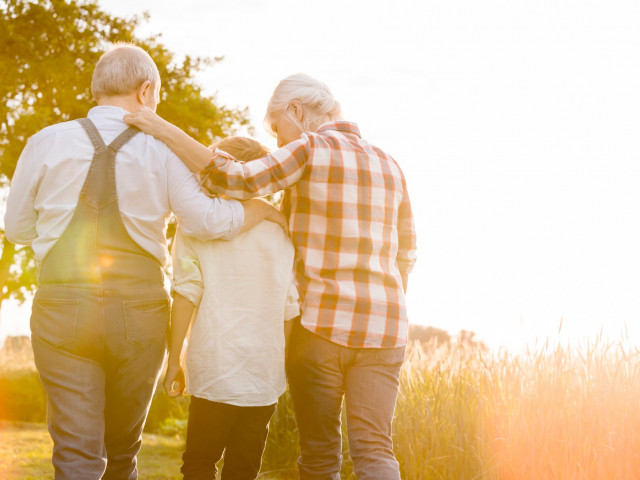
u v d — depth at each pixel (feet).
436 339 14.83
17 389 27.17
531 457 11.48
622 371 11.94
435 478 12.28
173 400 24.44
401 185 8.42
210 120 42.98
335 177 7.76
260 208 7.73
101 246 6.95
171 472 15.67
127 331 6.97
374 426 7.74
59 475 6.68
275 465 15.64
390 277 7.91
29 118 36.91
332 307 7.62
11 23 39.27
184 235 7.80
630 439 11.22
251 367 7.60
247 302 7.64
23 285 40.09
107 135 7.16
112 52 7.59
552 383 11.99
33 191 7.08
